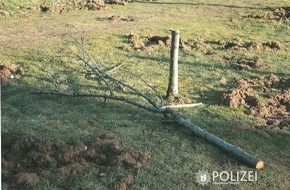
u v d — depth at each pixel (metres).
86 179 4.38
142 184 4.39
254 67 8.45
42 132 5.25
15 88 6.84
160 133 5.43
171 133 5.47
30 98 6.43
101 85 7.11
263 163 4.83
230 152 5.02
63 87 6.96
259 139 5.55
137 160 4.74
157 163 4.75
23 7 12.95
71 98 6.52
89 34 10.46
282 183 4.63
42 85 7.01
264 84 7.54
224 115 6.22
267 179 4.67
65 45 9.36
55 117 5.77
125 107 6.29
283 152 5.30
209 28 11.66
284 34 11.31
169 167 4.70
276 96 6.91
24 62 8.09
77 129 5.41
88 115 5.89
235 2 15.64
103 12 13.10
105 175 4.45
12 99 6.35
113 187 4.30
